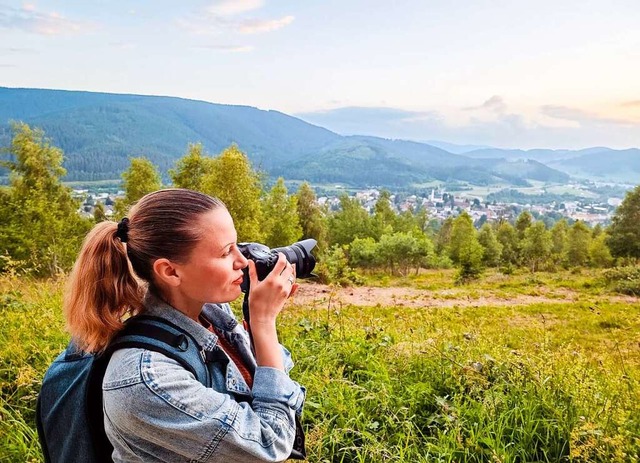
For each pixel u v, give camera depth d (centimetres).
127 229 139
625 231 5122
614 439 299
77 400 137
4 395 369
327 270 2252
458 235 6431
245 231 3133
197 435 126
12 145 3184
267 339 149
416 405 384
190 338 140
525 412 363
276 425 139
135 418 125
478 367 416
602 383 411
